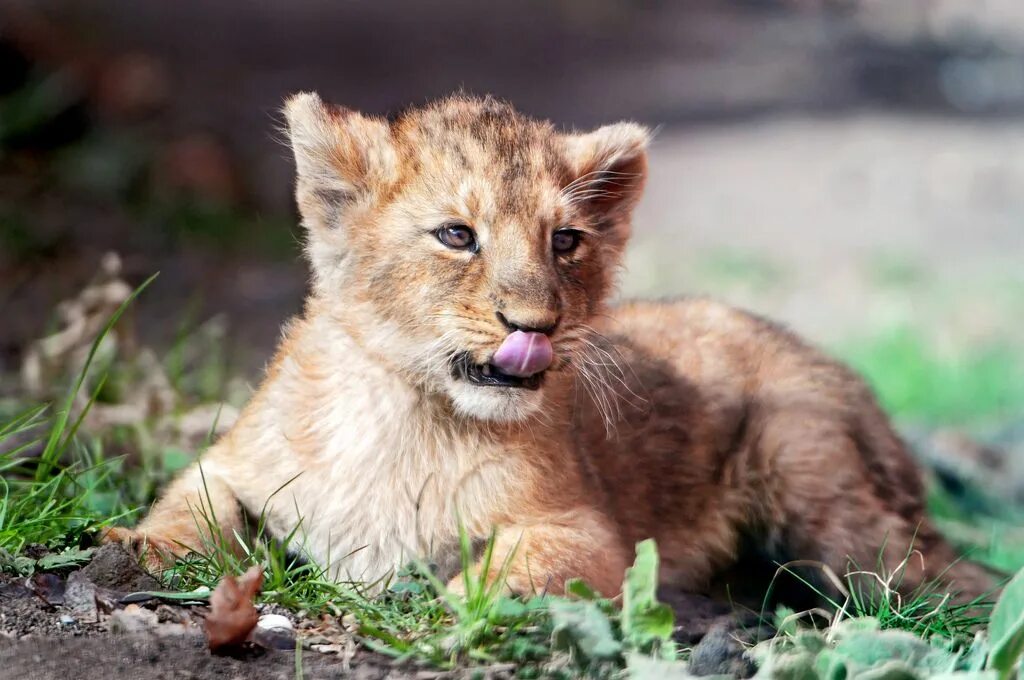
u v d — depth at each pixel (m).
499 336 8.34
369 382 8.77
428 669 7.18
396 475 8.73
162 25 38.81
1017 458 16.53
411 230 8.59
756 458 10.52
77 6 33.81
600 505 9.27
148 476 10.68
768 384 10.81
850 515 10.36
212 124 28.33
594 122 35.22
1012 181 31.69
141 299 18.88
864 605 9.64
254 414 9.24
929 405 18.75
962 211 30.22
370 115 9.48
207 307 18.78
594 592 7.71
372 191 8.80
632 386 10.12
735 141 35.19
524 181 8.66
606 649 7.09
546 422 8.95
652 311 11.30
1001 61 45.25
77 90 24.16
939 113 38.44
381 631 7.47
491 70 40.69
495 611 7.49
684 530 10.32
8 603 7.49
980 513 14.98
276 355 9.74
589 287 9.16
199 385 13.97
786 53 46.03
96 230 21.06
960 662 7.12
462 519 8.65
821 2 53.59
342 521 8.77
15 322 16.58
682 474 10.29
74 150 23.27
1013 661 6.68
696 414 10.47
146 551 8.38
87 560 8.03
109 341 13.00
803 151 34.19
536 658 7.25
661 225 28.77
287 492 8.87
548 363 8.32
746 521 10.61
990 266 26.47
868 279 25.27
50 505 8.78
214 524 8.73
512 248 8.46
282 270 21.28
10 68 23.91
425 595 8.05
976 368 20.27
